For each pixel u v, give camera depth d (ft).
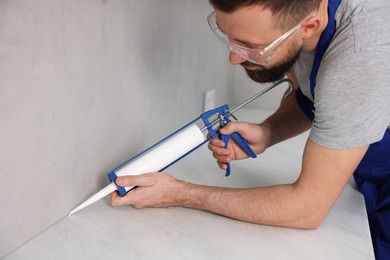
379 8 2.90
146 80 4.34
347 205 3.94
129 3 3.80
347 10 2.99
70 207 3.48
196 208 3.60
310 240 3.29
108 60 3.64
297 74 3.93
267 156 5.05
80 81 3.33
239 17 2.77
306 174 3.18
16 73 2.72
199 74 5.74
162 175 3.47
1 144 2.71
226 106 3.74
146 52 4.24
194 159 4.86
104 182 3.90
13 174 2.85
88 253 3.00
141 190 3.42
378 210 4.09
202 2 5.43
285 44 3.02
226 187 3.85
